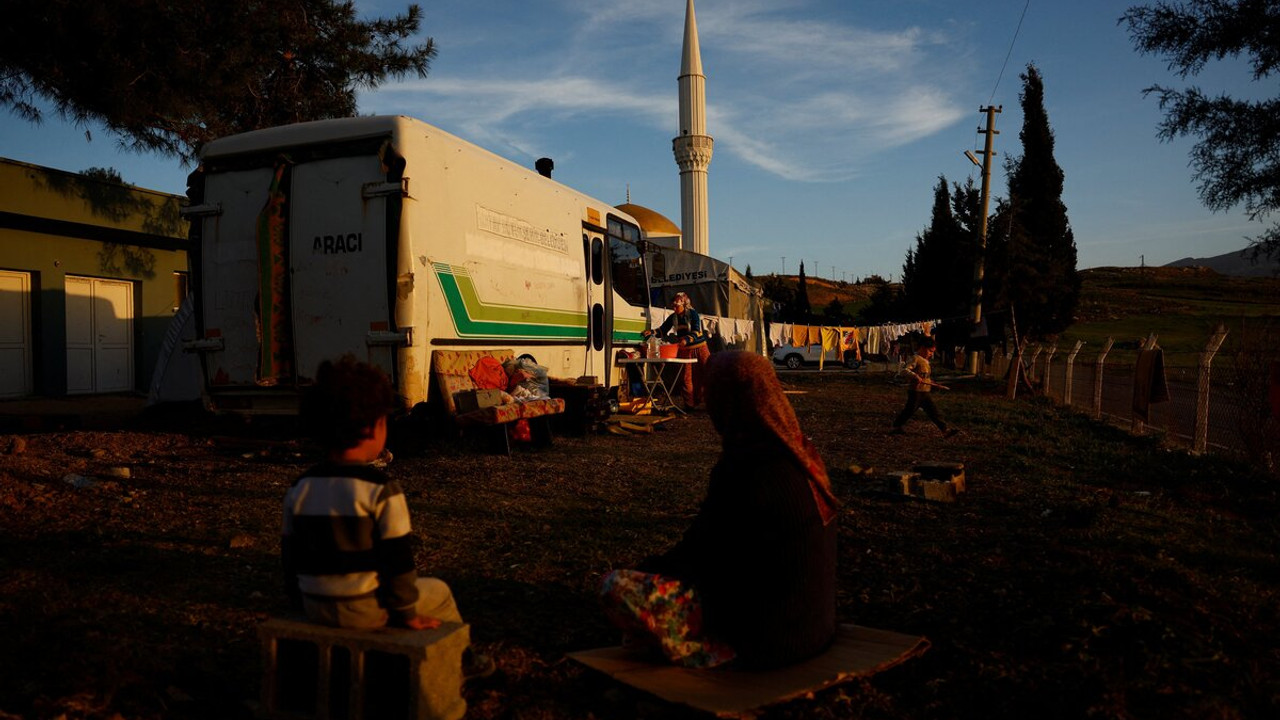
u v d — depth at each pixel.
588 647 3.49
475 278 8.45
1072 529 5.62
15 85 9.10
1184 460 8.92
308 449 8.27
